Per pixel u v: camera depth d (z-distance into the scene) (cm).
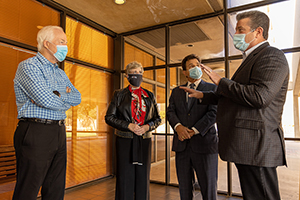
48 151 172
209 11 359
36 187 166
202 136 220
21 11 297
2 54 275
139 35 434
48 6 331
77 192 338
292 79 299
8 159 272
